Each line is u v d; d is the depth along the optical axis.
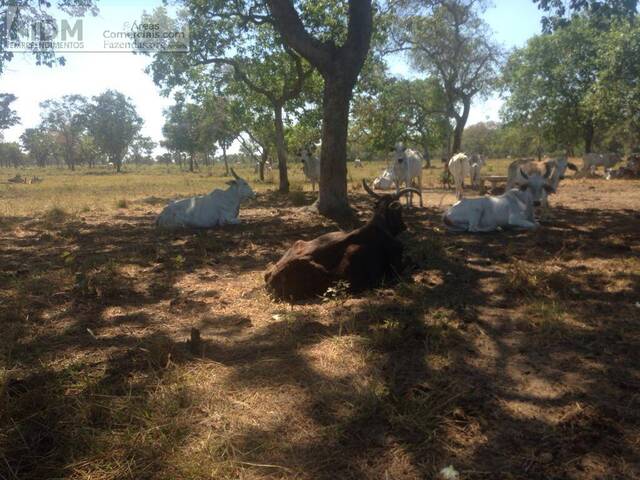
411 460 2.63
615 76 23.12
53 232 10.41
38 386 3.44
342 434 2.87
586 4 10.76
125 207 15.41
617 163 33.28
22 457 2.71
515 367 3.64
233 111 22.78
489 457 2.63
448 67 24.25
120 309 5.20
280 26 10.94
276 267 5.69
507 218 9.11
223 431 2.93
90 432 2.89
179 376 3.58
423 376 3.54
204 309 5.16
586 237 8.35
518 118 31.56
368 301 5.16
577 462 2.57
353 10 10.66
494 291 5.48
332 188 11.61
